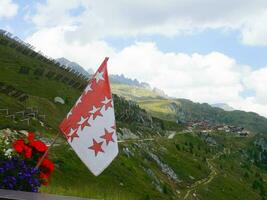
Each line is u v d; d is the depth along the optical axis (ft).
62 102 517.14
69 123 35.91
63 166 236.84
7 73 543.80
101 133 35.17
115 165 360.69
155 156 568.41
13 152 37.06
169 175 545.85
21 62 613.93
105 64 35.81
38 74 593.01
